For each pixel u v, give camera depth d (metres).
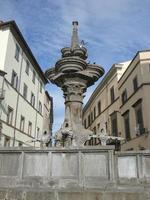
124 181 6.96
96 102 41.91
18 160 7.48
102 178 7.03
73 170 7.23
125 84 29.27
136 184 6.89
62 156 7.40
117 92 32.09
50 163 7.35
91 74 11.39
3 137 24.41
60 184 7.10
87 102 47.19
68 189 6.86
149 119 22.69
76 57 10.96
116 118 31.38
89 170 7.17
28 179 7.25
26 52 31.55
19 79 29.25
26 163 7.44
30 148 7.53
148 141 22.19
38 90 37.66
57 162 7.36
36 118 36.09
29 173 7.32
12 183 7.26
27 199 6.72
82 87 11.41
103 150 7.27
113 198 6.52
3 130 24.48
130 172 7.07
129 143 26.44
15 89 27.77
